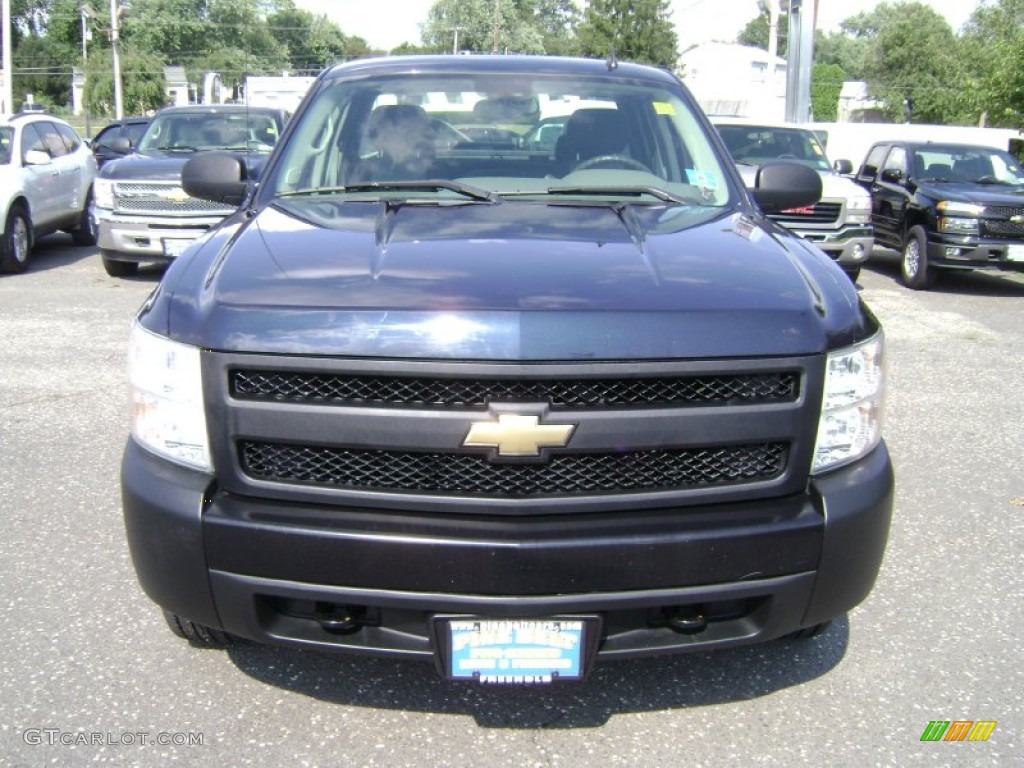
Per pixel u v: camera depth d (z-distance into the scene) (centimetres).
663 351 262
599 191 385
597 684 330
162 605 285
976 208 1228
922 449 601
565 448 261
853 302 301
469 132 421
